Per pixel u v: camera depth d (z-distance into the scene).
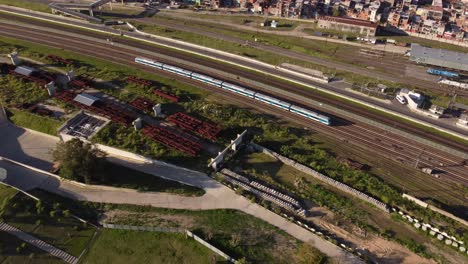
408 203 77.19
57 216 73.19
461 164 88.25
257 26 160.00
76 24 153.00
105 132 91.88
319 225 72.69
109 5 175.00
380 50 143.12
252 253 67.25
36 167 85.06
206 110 101.62
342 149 92.12
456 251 68.31
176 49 137.25
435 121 102.44
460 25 158.00
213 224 72.25
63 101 102.19
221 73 122.94
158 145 88.94
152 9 173.25
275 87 116.25
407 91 113.00
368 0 175.25
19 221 71.69
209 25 159.25
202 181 81.25
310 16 170.50
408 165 87.69
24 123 96.62
